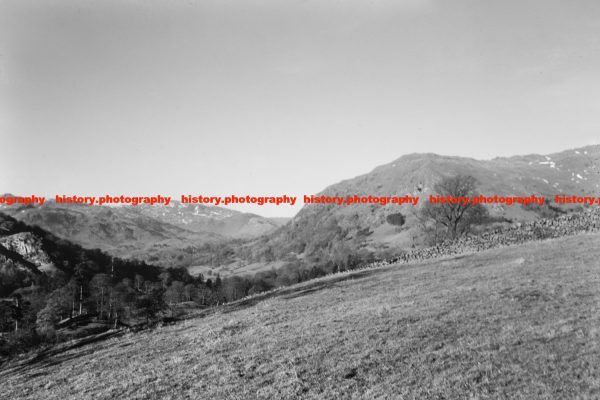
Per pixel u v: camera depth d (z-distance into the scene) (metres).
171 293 183.62
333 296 39.53
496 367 16.64
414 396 15.55
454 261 48.50
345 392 17.08
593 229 52.31
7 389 27.02
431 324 23.33
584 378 14.59
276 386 18.89
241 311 41.66
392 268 54.19
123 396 21.38
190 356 26.64
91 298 156.62
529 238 56.78
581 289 25.61
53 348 40.66
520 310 23.23
